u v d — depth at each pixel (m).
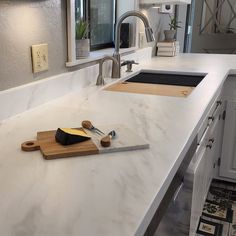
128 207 0.62
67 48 1.47
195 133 1.10
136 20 2.31
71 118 1.15
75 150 0.84
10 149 0.88
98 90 1.59
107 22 2.34
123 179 0.72
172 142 0.94
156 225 0.74
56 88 1.40
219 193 2.38
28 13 1.18
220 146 2.38
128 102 1.38
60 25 1.40
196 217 1.57
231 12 3.88
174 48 2.93
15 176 0.73
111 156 0.84
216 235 1.92
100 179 0.72
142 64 2.41
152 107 1.30
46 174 0.74
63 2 1.40
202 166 1.54
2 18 1.07
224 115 2.30
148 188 0.68
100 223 0.57
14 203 0.63
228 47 3.96
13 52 1.14
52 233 0.54
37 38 1.26
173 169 0.80
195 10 3.90
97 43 2.24
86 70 1.65
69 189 0.68
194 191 1.35
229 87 2.23
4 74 1.11
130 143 0.90
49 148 0.85
